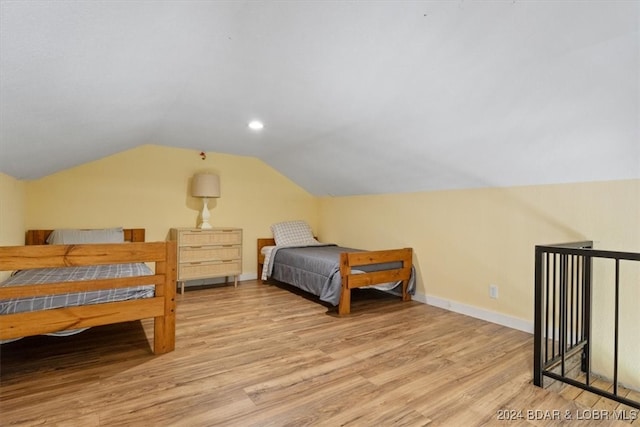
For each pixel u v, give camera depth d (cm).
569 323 251
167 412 157
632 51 142
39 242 336
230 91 221
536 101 188
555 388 197
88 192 369
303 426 149
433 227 353
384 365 210
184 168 428
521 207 279
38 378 187
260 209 489
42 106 152
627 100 167
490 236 301
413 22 143
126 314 213
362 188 428
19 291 184
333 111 253
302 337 256
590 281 220
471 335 265
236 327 278
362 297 385
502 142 235
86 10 96
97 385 180
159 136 362
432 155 286
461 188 325
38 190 342
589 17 132
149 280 220
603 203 231
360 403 168
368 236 439
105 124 228
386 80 198
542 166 245
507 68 171
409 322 296
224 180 457
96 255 204
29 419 149
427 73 186
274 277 434
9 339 182
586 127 194
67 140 230
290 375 196
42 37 101
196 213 438
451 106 214
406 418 157
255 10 131
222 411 159
